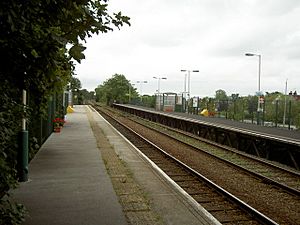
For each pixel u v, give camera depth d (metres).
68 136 19.56
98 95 136.75
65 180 9.26
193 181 11.51
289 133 19.84
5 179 3.95
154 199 7.91
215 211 8.38
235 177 12.34
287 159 15.20
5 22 3.44
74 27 4.72
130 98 96.19
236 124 26.31
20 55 3.83
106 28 4.97
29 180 9.12
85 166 11.21
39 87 4.57
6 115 4.36
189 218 6.63
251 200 9.54
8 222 3.82
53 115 21.12
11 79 4.09
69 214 6.58
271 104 32.06
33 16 3.82
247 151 18.34
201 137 25.14
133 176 10.26
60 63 4.55
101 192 8.21
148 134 26.89
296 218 8.17
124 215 6.63
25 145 8.62
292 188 10.36
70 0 4.05
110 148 15.62
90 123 30.67
